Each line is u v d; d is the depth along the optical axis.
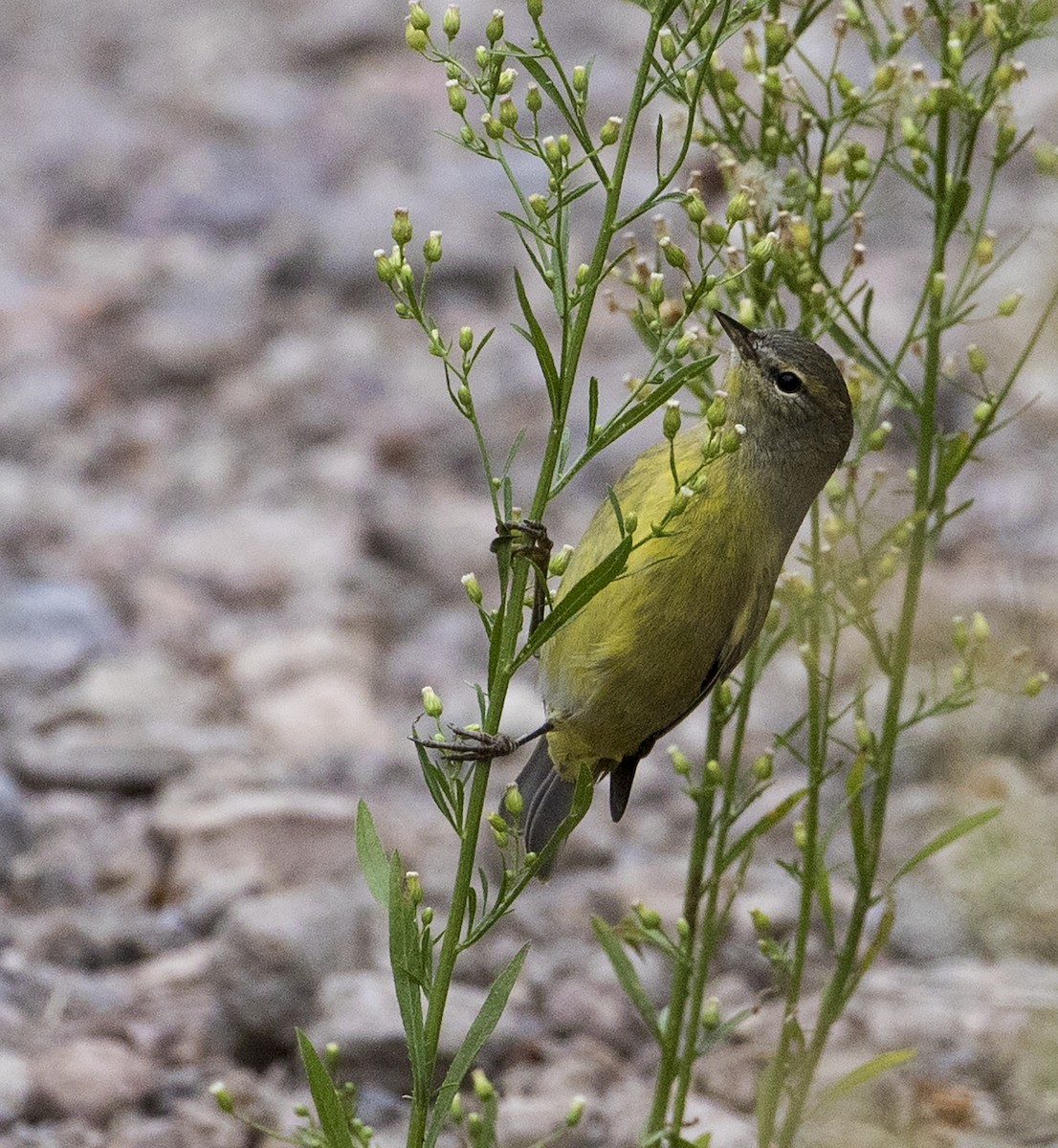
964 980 10.07
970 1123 9.00
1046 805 10.66
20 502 17.42
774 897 11.10
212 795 12.57
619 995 10.25
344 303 21.09
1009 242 19.34
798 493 7.79
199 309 20.92
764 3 5.75
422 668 14.90
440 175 22.88
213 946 10.79
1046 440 16.89
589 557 7.54
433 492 17.64
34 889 11.68
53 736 13.70
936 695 9.52
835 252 20.22
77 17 31.00
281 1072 9.85
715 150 7.75
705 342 7.41
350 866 11.66
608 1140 8.95
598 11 27.38
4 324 20.64
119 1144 9.00
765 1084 7.04
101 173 24.58
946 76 6.98
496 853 11.74
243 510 17.36
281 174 24.28
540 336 5.60
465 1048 5.73
